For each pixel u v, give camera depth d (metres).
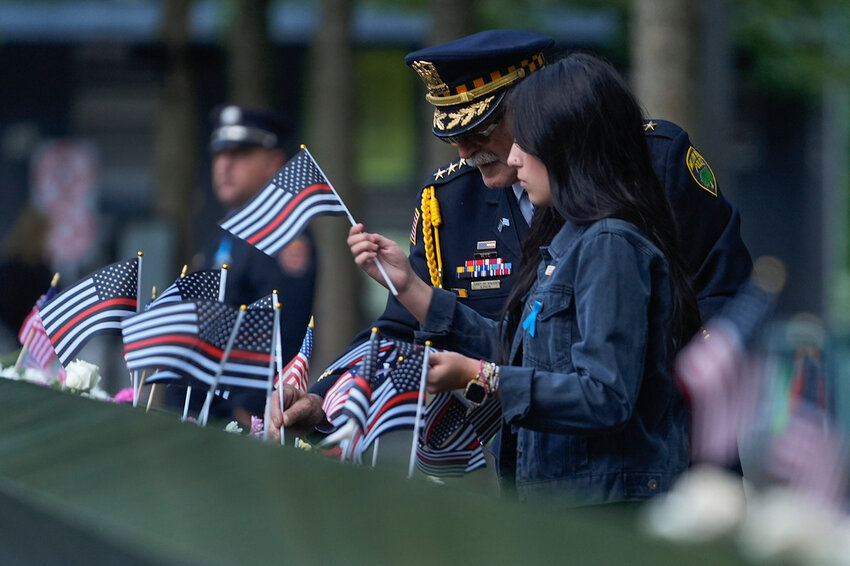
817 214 84.44
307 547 4.60
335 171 39.06
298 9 74.25
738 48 59.78
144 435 7.02
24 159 78.00
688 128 27.22
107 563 5.17
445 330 10.79
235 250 16.88
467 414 10.79
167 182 43.25
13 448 7.39
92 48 77.81
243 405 13.78
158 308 9.82
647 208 9.60
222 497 5.47
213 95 70.69
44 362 13.45
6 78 77.69
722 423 7.46
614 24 62.84
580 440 9.71
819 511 4.89
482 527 4.75
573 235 9.79
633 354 9.07
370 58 77.12
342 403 10.90
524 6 59.62
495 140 11.66
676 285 9.64
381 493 5.36
